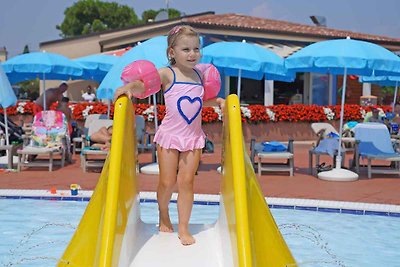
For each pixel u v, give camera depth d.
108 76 11.43
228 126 4.27
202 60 11.90
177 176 4.45
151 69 4.26
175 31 4.34
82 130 17.03
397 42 26.28
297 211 8.78
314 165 14.05
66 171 12.55
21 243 6.84
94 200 4.05
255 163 13.67
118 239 3.57
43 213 8.48
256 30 23.53
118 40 25.61
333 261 6.19
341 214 8.62
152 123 18.84
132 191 4.33
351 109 21.64
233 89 23.55
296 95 24.84
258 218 3.88
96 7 62.59
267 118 20.12
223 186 4.52
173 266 3.86
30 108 20.08
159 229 4.62
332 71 12.50
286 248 3.94
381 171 12.10
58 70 14.57
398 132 18.17
